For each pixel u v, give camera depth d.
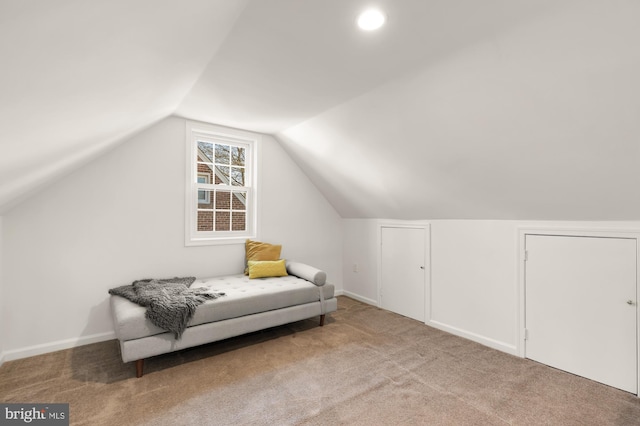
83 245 2.69
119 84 1.35
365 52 1.75
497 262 2.66
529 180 2.13
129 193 2.89
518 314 2.52
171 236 3.12
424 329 3.10
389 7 1.37
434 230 3.18
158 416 1.72
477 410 1.79
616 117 1.51
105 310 2.78
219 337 2.46
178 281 2.93
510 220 2.58
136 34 1.01
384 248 3.78
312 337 2.87
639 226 1.96
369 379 2.12
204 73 2.08
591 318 2.15
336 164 3.35
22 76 0.79
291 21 1.50
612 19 1.21
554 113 1.66
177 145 3.13
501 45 1.50
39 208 2.51
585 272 2.18
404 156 2.62
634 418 1.72
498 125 1.91
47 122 1.21
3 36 0.61
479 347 2.68
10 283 2.40
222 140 3.51
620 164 1.70
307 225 4.10
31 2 0.55
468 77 1.75
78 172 2.66
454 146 2.24
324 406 1.82
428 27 1.49
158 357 2.45
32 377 2.13
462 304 2.92
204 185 3.39
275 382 2.08
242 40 1.66
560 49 1.39
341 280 4.44
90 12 0.72
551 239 2.35
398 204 3.32
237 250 3.54
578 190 1.99
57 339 2.58
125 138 2.70
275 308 2.82
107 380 2.09
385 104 2.26
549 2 1.23
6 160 1.30
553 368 2.31
